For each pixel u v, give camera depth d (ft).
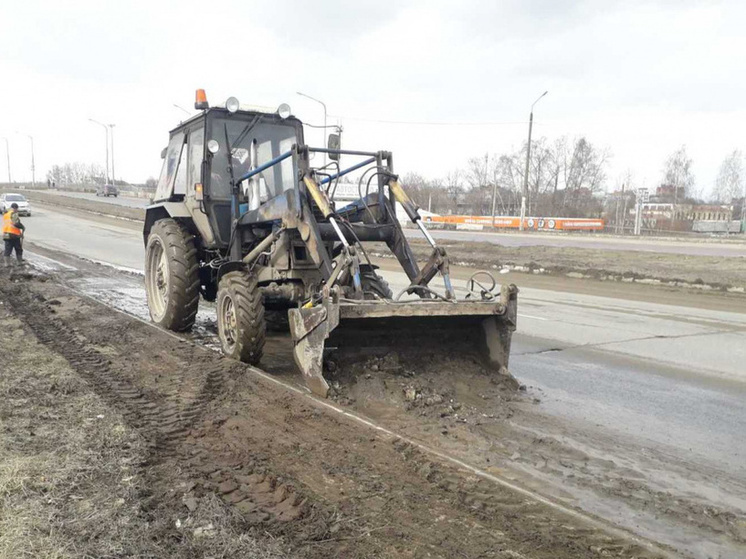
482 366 19.75
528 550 9.88
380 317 17.40
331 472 12.57
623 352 25.36
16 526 9.65
